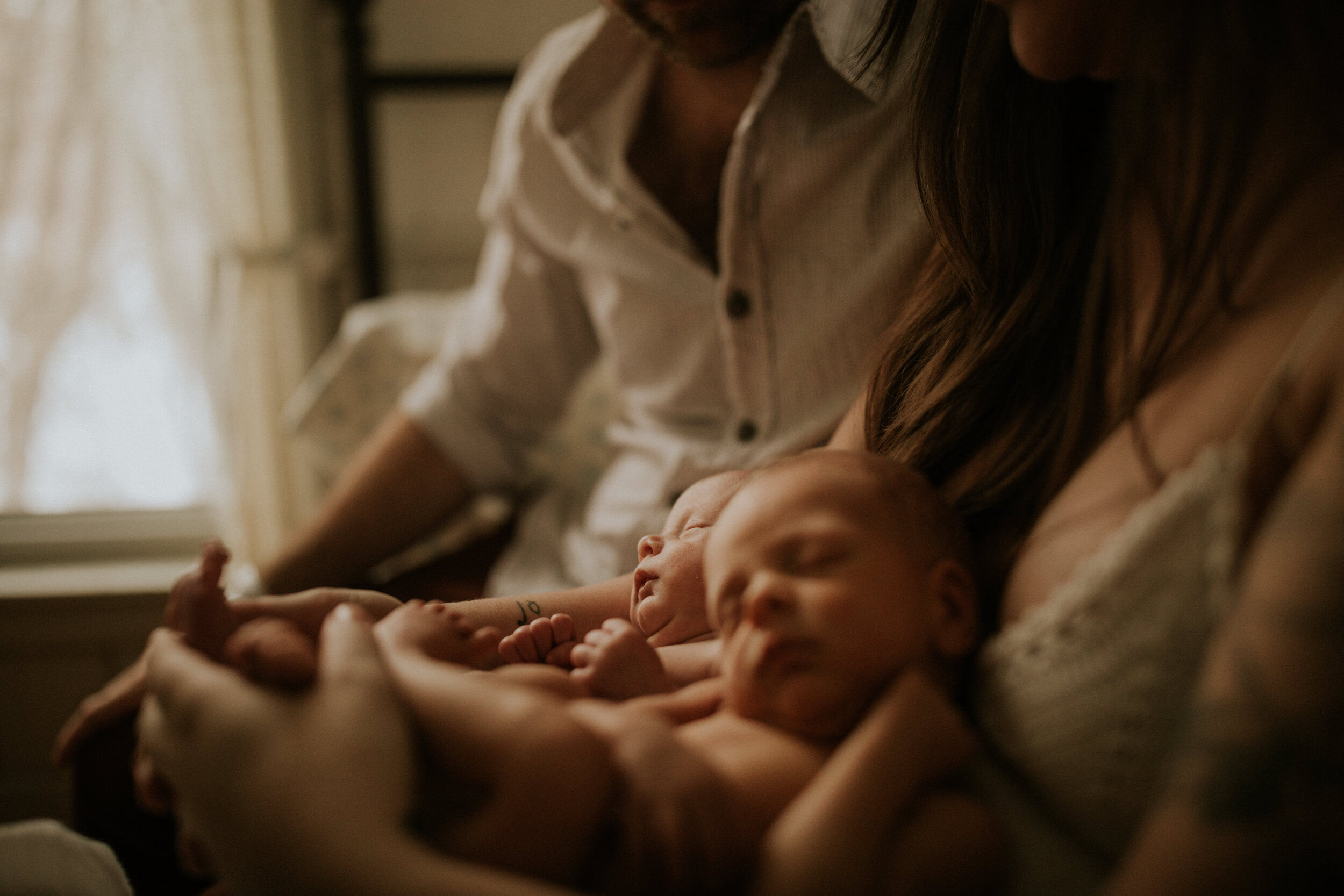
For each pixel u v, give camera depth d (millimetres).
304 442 1850
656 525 1316
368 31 2230
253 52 1964
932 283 848
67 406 2211
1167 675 494
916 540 589
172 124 2027
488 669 736
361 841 448
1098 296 645
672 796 477
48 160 2109
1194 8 555
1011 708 559
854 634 554
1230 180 559
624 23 1274
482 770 495
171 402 2248
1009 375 718
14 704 1994
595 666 651
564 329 1536
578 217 1396
